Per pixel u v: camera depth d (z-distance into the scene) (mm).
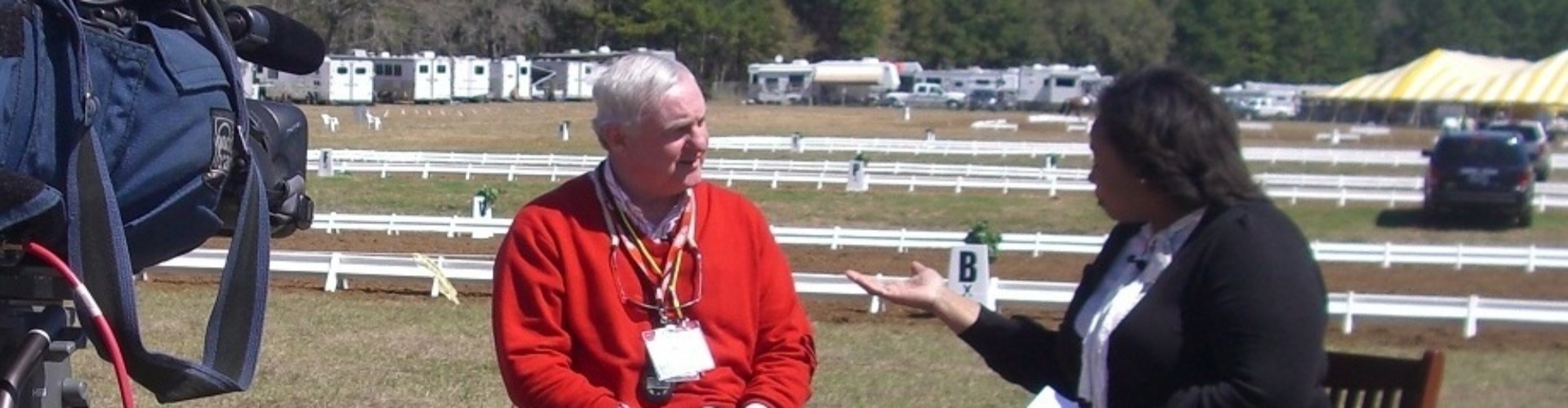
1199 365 3719
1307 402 3590
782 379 4496
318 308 16125
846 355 13586
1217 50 127562
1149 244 3852
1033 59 130750
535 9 101125
